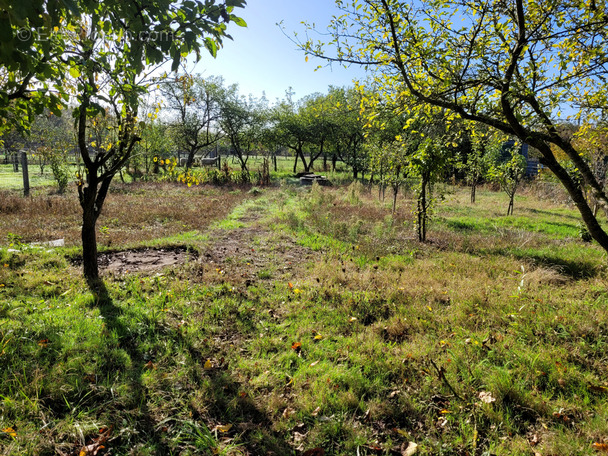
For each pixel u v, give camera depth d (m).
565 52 3.94
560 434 2.48
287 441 2.50
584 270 6.45
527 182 22.48
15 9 1.49
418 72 4.41
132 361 3.29
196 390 2.94
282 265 6.62
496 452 2.35
